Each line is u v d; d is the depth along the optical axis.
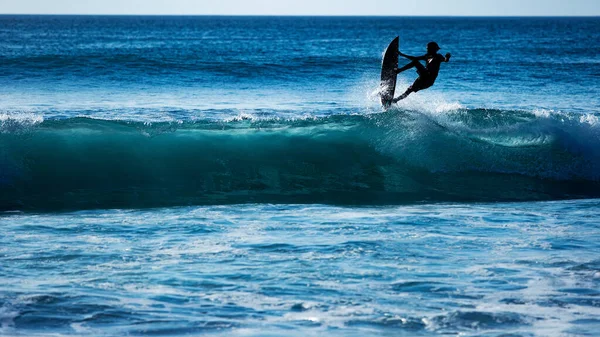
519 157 47.75
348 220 33.41
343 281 23.06
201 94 88.44
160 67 122.00
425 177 45.78
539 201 41.09
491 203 40.06
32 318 19.05
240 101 81.69
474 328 18.98
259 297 21.34
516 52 198.38
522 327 19.08
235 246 27.61
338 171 45.69
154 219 33.44
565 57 177.12
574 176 47.34
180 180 43.06
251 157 46.12
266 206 37.69
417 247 27.84
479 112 53.12
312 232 30.41
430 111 53.50
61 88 91.88
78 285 22.20
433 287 22.56
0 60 123.50
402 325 19.14
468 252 27.22
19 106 73.69
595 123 50.38
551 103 85.56
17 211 35.78
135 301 20.73
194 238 29.08
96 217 34.09
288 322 19.22
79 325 18.66
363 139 48.44
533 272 24.48
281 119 50.56
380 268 24.69
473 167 47.19
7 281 22.45
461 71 131.38
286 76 114.19
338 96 88.06
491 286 22.78
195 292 21.75
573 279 23.70
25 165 42.34
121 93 87.88
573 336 18.39
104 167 43.50
